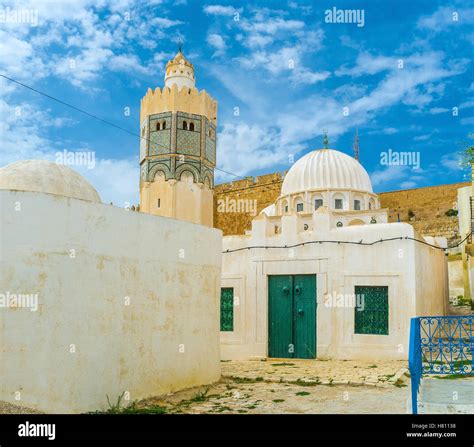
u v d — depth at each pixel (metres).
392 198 45.50
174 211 29.75
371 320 14.66
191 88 31.89
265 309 16.02
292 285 15.86
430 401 7.56
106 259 8.88
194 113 31.28
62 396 7.91
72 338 8.14
